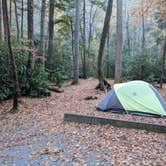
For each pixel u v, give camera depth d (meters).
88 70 33.91
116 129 8.12
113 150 6.50
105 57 32.84
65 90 17.42
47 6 25.62
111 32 40.25
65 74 24.69
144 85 10.28
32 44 15.09
